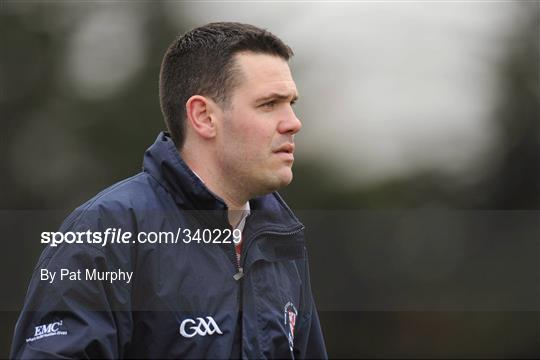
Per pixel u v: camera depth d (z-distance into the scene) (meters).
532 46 37.00
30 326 7.84
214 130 8.67
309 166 33.22
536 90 36.28
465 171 34.50
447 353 30.03
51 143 34.66
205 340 7.99
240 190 8.73
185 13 37.66
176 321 7.98
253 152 8.55
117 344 7.87
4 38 36.16
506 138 35.31
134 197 8.27
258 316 8.42
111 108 35.41
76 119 35.12
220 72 8.64
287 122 8.62
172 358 7.96
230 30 8.85
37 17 36.88
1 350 24.17
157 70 36.34
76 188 34.25
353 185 33.16
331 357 29.50
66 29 36.88
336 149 34.16
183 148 8.95
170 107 9.07
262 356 8.28
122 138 35.00
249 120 8.54
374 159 34.41
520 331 30.33
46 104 35.53
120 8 37.25
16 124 35.09
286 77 8.73
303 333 9.57
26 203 33.53
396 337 29.58
